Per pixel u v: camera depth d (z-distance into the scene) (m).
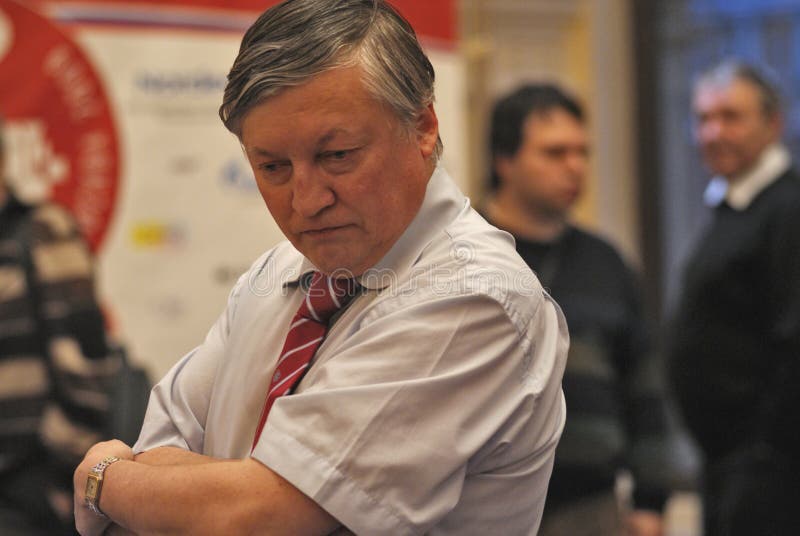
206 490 3.69
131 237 11.35
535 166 8.63
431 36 12.48
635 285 9.07
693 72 16.92
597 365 8.34
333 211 3.72
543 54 16.03
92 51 11.22
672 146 16.95
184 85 11.54
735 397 10.35
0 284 8.35
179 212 11.52
